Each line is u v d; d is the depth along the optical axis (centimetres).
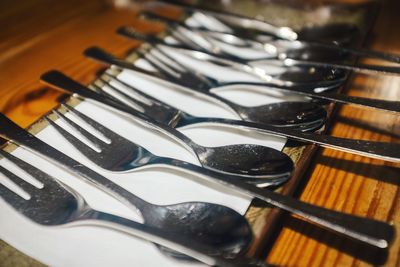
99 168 18
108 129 21
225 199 17
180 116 22
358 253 17
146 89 25
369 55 28
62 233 15
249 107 23
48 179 18
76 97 23
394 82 28
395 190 19
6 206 16
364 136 23
